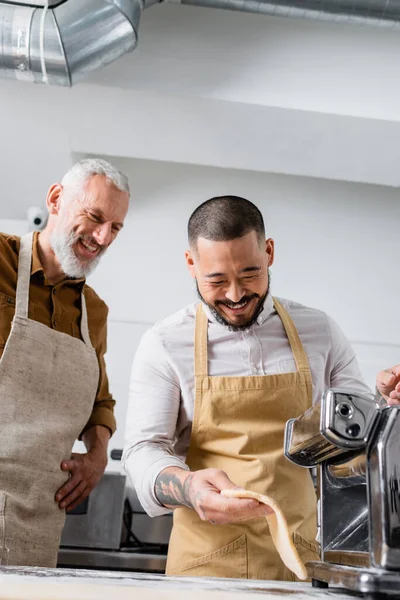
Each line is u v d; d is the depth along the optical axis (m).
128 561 2.06
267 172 3.18
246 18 2.51
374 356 3.05
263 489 1.40
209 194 3.12
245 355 1.56
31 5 2.12
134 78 2.40
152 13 2.47
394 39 2.56
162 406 1.50
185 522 1.41
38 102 2.48
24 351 1.56
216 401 1.48
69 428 1.62
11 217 3.07
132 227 3.05
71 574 0.92
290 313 1.64
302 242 3.14
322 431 0.86
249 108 2.47
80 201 1.69
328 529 1.01
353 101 2.48
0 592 0.69
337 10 2.22
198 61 2.45
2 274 1.64
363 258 3.16
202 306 1.60
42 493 1.53
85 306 1.79
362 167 2.84
